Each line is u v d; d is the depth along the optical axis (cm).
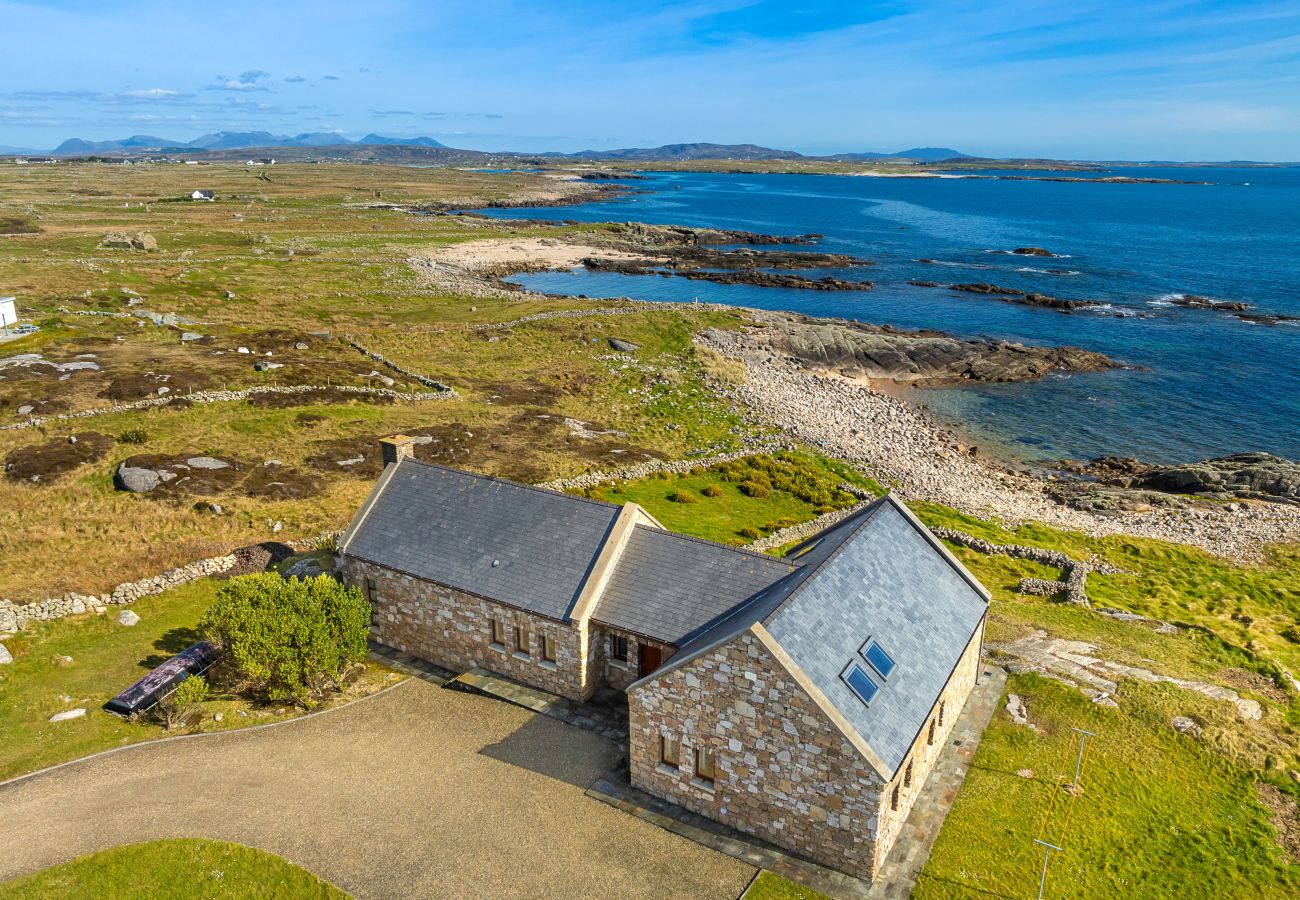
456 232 19012
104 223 16750
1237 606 4319
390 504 3644
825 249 18888
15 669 3238
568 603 3033
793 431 7156
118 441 5388
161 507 4622
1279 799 2694
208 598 3850
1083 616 4022
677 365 8894
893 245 19538
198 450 5403
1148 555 5044
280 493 4912
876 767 2158
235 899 2242
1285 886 2352
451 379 7775
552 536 3253
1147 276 15212
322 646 2998
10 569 3944
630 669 3086
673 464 6056
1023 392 9044
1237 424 7981
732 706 2355
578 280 14738
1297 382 9119
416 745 2864
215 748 2834
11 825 2445
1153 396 8812
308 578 3250
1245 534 5425
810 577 2606
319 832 2455
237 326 9194
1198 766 2825
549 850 2400
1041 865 2389
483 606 3188
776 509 5406
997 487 6419
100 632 3541
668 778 2570
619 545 3130
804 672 2283
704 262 16588
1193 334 11112
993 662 3434
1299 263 16575
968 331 11400
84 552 4153
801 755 2280
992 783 2719
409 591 3381
